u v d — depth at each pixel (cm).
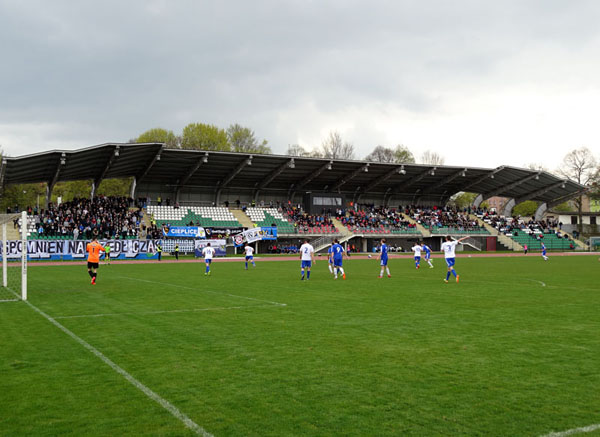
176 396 610
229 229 5916
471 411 559
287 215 6456
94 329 1030
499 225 7375
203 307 1352
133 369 726
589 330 1020
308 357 795
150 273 2750
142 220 5638
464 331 1009
